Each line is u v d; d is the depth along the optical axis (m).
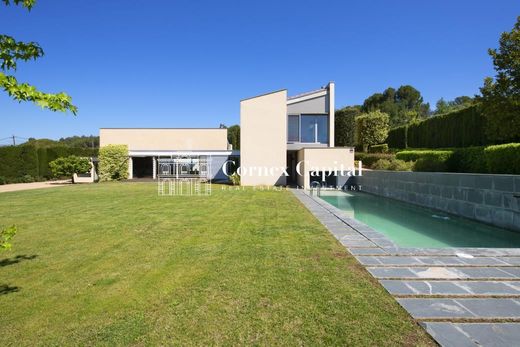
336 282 4.27
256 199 14.48
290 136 23.88
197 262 5.24
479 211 9.93
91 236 7.23
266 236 7.06
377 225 10.24
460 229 9.38
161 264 5.18
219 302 3.71
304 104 23.91
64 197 15.43
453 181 11.34
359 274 4.56
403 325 3.14
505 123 11.55
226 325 3.20
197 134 34.62
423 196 13.54
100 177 28.84
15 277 4.67
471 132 19.03
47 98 3.00
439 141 23.14
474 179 10.16
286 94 22.80
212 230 7.79
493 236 8.33
